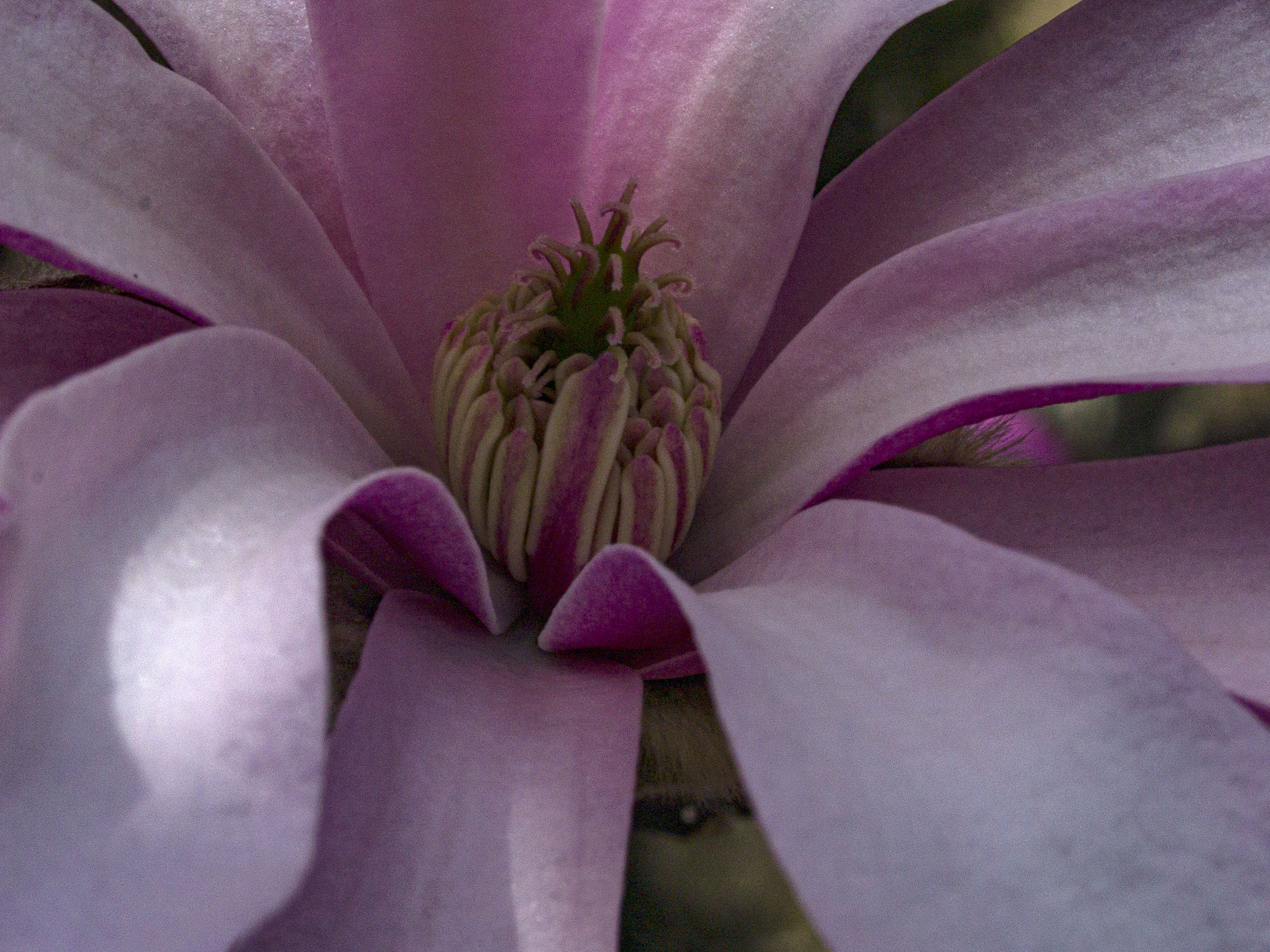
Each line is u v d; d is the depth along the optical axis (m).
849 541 0.09
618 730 0.09
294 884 0.07
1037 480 0.10
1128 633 0.08
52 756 0.07
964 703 0.08
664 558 0.10
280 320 0.10
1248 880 0.08
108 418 0.08
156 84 0.10
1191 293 0.10
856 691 0.08
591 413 0.10
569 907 0.08
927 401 0.10
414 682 0.09
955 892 0.08
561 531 0.10
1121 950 0.08
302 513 0.08
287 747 0.07
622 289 0.10
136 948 0.07
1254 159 0.10
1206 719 0.08
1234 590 0.10
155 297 0.10
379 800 0.09
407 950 0.08
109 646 0.08
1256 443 0.10
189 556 0.08
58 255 0.09
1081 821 0.08
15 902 0.07
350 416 0.10
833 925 0.07
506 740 0.09
